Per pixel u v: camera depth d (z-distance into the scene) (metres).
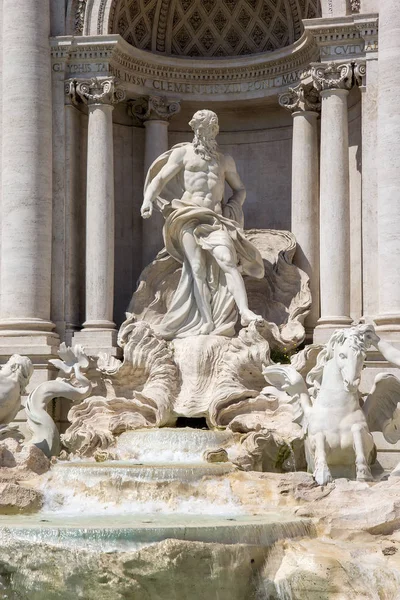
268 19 49.00
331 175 44.25
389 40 42.47
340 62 44.12
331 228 44.19
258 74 48.88
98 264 45.31
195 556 27.23
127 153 49.16
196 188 44.69
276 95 48.38
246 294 44.00
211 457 36.09
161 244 48.28
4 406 37.78
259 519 30.09
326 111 44.56
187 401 41.31
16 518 30.67
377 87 43.56
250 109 50.19
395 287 41.72
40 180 44.94
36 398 39.03
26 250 44.53
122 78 47.28
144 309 45.31
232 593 27.94
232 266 43.34
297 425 38.34
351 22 43.78
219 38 49.78
